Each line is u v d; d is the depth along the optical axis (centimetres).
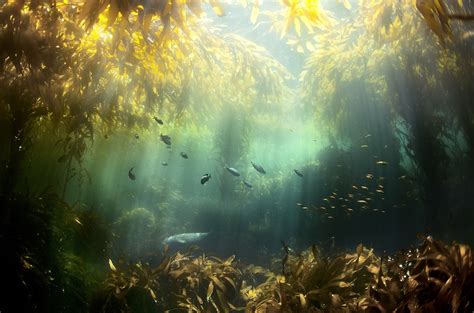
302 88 1423
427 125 1384
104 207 1088
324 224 1348
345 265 334
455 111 1355
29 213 457
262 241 1160
